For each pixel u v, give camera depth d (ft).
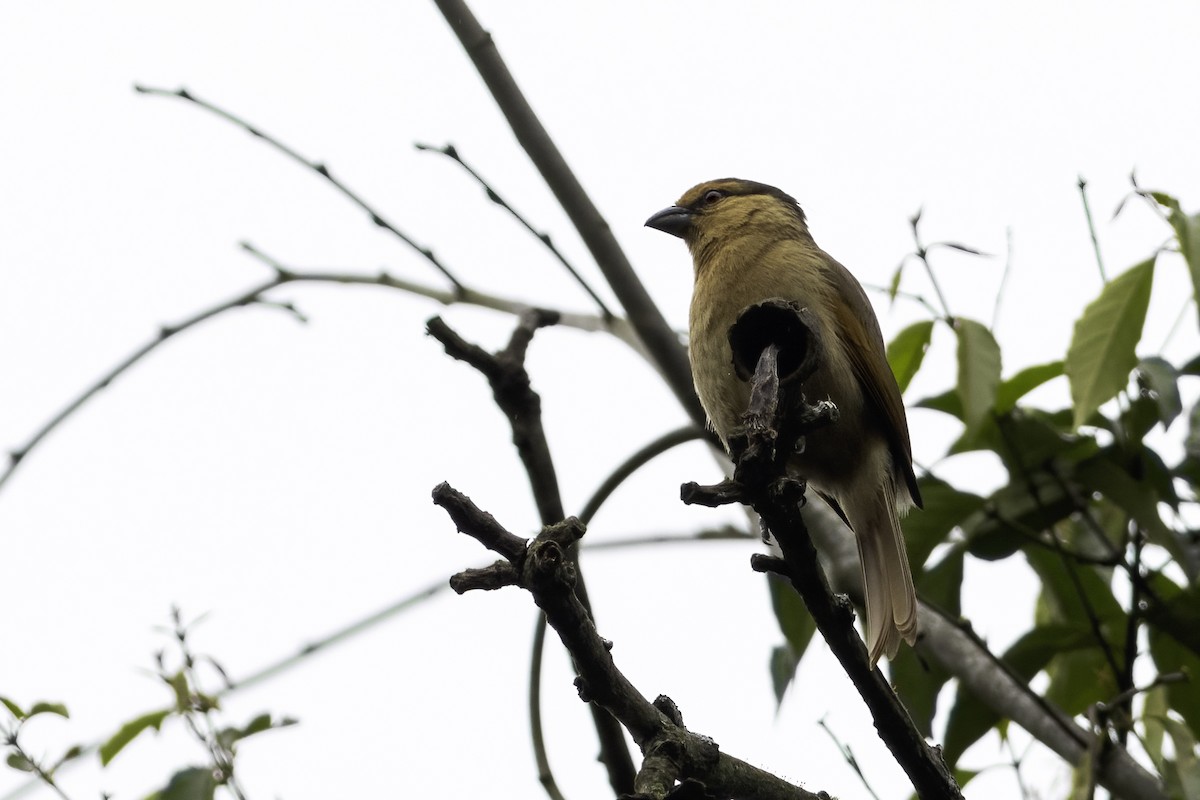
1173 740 27.37
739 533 33.42
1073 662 30.40
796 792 18.35
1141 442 28.84
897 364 30.22
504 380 25.64
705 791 15.60
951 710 29.04
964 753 28.94
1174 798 26.68
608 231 30.27
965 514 30.01
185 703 25.25
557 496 25.66
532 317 27.14
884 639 26.76
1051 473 29.35
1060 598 30.55
